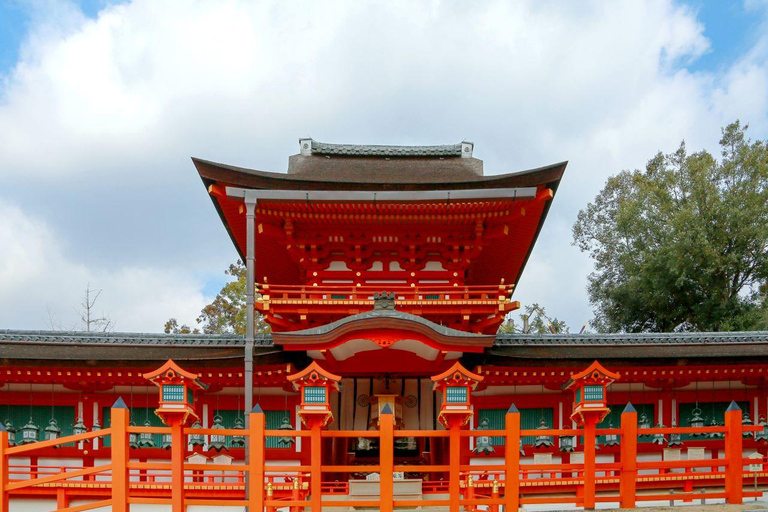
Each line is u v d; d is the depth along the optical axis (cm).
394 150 3180
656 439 2166
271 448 2350
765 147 4450
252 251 2208
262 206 2447
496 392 2420
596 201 5375
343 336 2109
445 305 2486
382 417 1641
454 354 2267
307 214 2500
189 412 1620
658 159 5072
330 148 3169
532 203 2512
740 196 4344
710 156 4509
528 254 3123
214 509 2144
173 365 1616
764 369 2323
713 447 2370
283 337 2130
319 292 2533
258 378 2320
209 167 2466
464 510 1908
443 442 2442
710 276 4369
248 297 2164
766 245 4319
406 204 2398
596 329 5153
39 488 2183
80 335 2456
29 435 2189
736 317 4259
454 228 2636
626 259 4844
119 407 1616
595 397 1722
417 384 2567
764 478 2267
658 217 4662
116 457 1595
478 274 3369
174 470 1598
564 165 2458
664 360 2281
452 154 3194
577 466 1716
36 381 2336
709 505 1714
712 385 2420
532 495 2245
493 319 2525
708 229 4366
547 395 2411
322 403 1656
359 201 2342
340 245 2670
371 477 2116
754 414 2402
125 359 2247
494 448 2375
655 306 4688
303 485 2150
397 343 2200
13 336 2408
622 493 1709
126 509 1578
